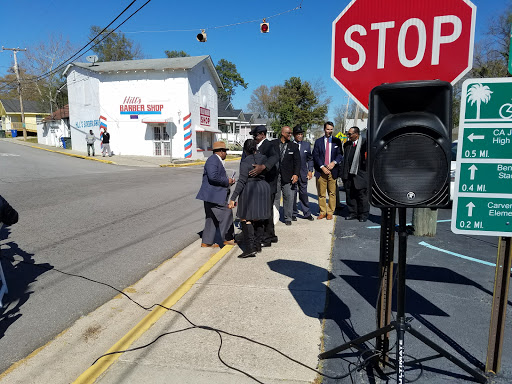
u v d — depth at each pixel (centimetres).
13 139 4019
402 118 193
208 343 295
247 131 4981
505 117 214
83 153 2581
